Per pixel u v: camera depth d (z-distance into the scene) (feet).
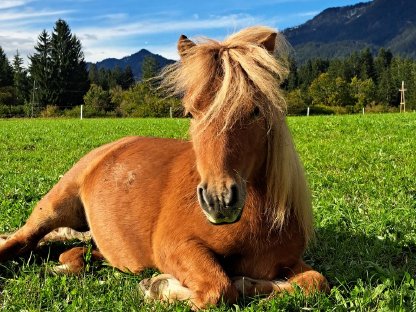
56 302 4.46
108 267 5.62
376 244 5.81
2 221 7.14
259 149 4.23
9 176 11.98
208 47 4.24
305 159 13.62
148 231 5.08
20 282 4.89
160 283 4.58
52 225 6.07
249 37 4.38
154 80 4.72
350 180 10.02
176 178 5.10
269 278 4.66
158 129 30.48
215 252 4.58
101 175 5.86
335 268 5.27
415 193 8.65
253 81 4.00
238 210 3.83
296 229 4.70
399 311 3.92
